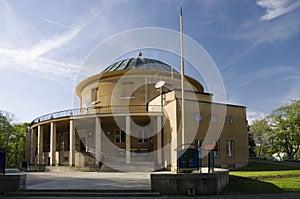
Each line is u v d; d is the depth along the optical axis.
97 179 19.11
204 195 13.35
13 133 52.97
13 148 54.50
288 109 49.19
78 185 15.68
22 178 14.76
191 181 13.53
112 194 13.38
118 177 20.47
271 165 30.50
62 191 14.02
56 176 22.28
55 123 32.72
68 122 32.78
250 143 56.75
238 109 31.11
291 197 12.76
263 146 52.81
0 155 14.97
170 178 13.55
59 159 32.53
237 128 30.53
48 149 39.53
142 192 13.53
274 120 50.38
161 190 13.56
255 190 14.59
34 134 37.69
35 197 13.28
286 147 49.38
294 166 29.05
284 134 48.81
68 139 36.81
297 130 48.09
